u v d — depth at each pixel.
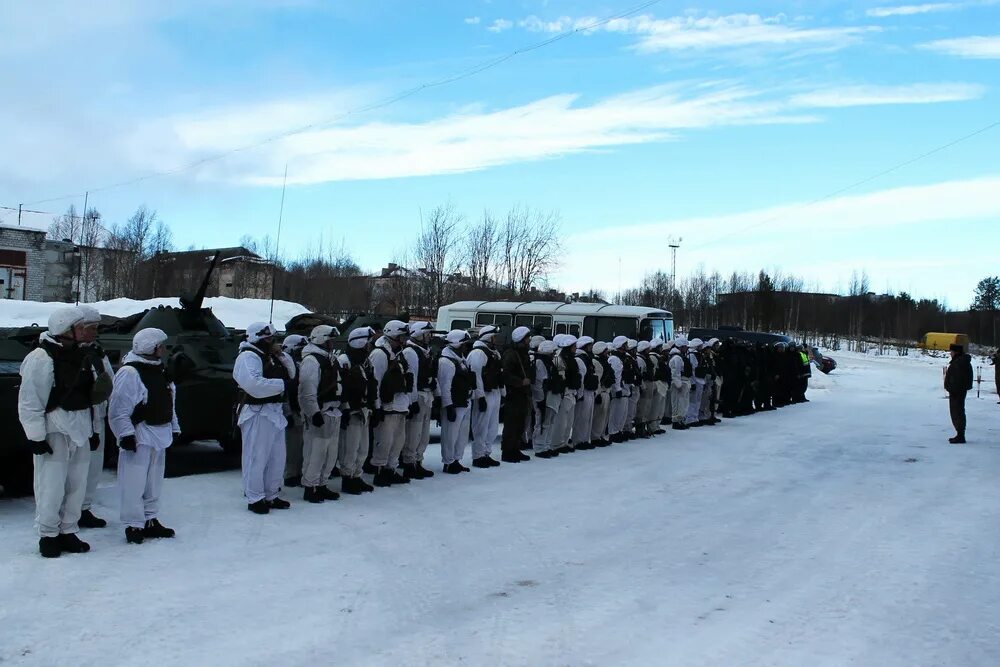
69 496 7.15
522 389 13.02
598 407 14.95
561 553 7.64
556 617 5.96
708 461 13.47
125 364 7.59
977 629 5.94
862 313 71.25
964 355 16.52
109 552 7.21
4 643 5.17
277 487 9.08
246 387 8.73
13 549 7.23
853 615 6.18
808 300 77.62
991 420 21.19
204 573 6.72
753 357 22.41
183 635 5.40
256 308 31.31
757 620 6.01
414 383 10.95
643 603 6.31
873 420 20.91
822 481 11.87
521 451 13.88
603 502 9.94
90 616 5.67
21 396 6.83
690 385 18.45
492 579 6.82
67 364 7.02
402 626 5.71
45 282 40.84
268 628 5.58
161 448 7.65
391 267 45.84
